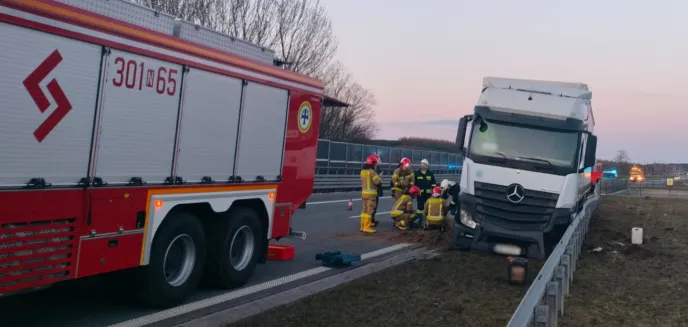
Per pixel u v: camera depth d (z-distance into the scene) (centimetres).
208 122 713
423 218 1504
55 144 524
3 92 477
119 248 606
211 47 715
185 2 2778
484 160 1149
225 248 775
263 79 812
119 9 597
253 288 816
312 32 3441
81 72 543
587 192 1841
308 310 691
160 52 630
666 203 3259
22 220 502
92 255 575
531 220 1120
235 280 801
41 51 504
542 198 1118
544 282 546
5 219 488
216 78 722
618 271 1045
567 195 1116
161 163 647
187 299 741
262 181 828
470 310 734
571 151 1130
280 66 913
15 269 503
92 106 557
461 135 1185
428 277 910
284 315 665
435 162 4347
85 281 735
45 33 506
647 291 895
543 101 1171
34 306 679
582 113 1160
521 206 1127
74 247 555
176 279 714
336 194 2717
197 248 731
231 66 745
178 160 670
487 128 1165
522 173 1127
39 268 523
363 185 1438
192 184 694
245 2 3092
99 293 748
